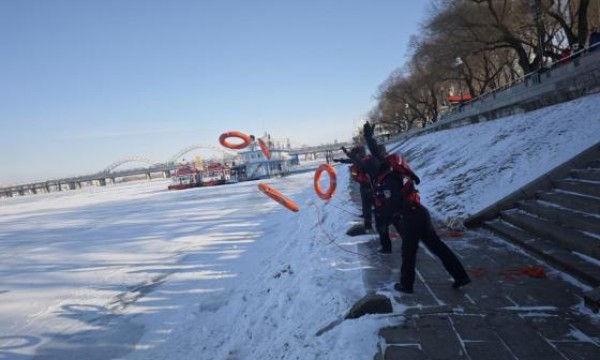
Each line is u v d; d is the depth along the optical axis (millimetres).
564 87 13836
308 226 12820
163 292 10211
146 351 7102
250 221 20375
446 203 10133
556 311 4434
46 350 7723
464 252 6695
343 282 5996
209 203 34188
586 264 5203
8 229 31984
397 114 71625
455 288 5223
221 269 11578
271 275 8648
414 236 5090
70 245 19859
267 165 70750
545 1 26641
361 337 4141
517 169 9516
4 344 8156
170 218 26344
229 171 74188
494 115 19984
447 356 3715
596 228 5578
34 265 15852
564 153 8586
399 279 5781
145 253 15469
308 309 5602
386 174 5297
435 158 17875
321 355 4102
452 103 51688
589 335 3926
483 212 8047
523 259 6102
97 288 11422
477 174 10945
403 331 4195
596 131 8586
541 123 11531
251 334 6219
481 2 28656
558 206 6918
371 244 7949
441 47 32031
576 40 25859
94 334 8172
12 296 11492
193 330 7539
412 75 53812
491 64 41094
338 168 45875
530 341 3885
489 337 3998
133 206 41531
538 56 26219
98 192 99000
